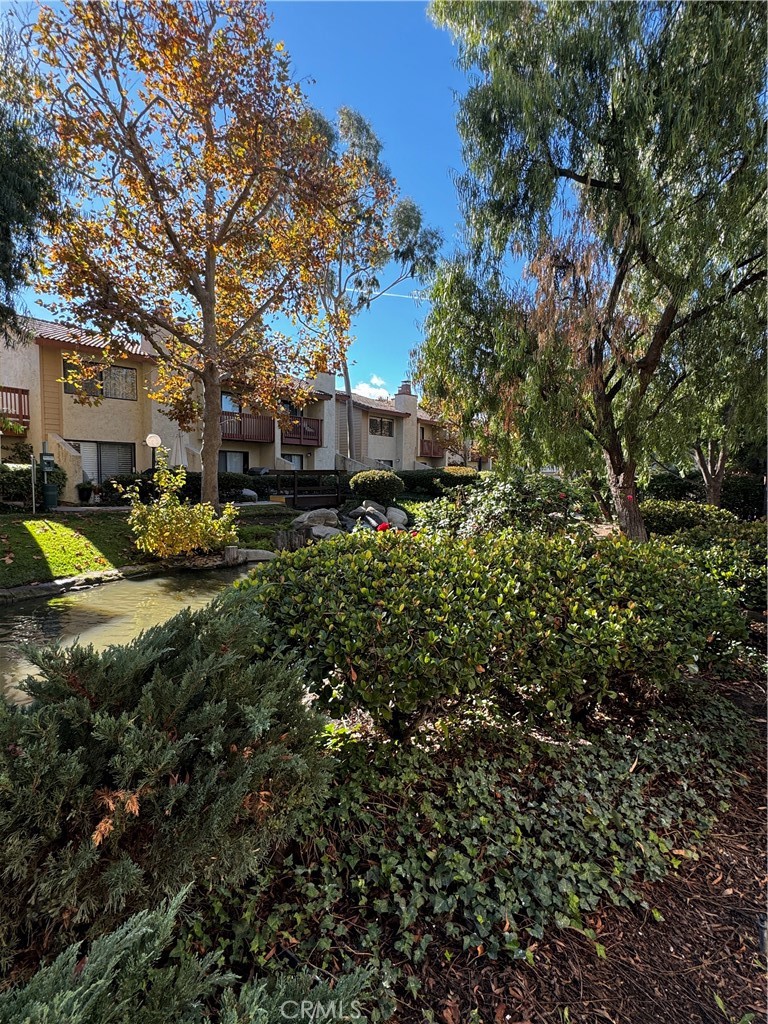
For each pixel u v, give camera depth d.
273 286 13.20
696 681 3.57
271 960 1.50
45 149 9.12
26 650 1.46
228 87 10.08
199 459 18.16
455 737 2.71
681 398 5.44
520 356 4.96
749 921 1.78
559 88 4.51
